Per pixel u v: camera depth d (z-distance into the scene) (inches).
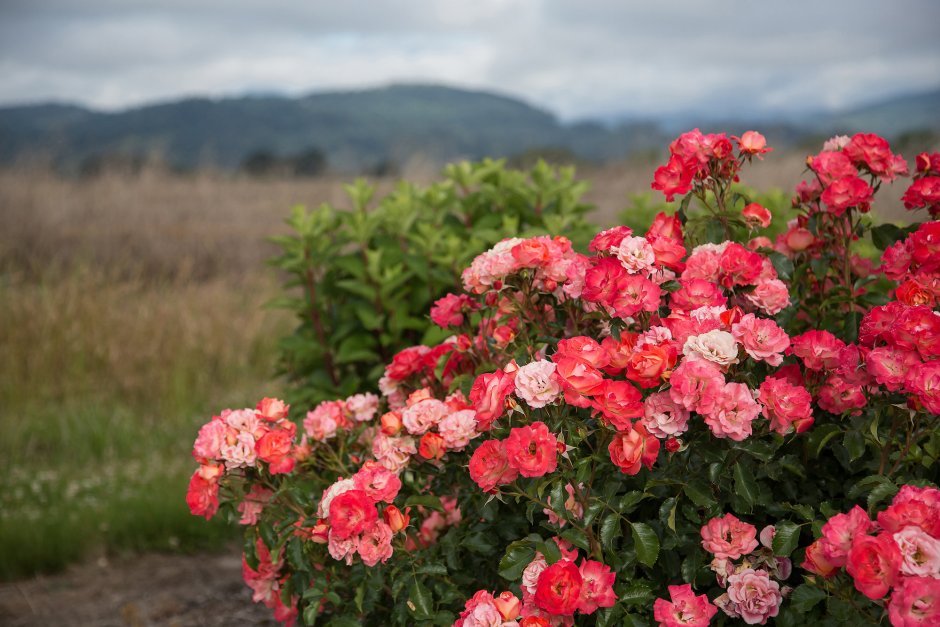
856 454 74.6
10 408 239.8
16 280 310.0
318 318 139.5
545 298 89.6
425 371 101.1
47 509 179.2
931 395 66.8
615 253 81.4
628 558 74.2
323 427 95.4
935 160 97.4
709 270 84.7
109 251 380.2
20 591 151.3
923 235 85.3
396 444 86.4
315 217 140.7
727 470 72.9
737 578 73.4
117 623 137.3
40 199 413.4
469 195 147.5
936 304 81.3
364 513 75.9
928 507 63.0
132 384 256.4
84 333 270.1
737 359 73.6
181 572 159.3
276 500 87.4
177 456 213.5
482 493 80.9
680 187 90.2
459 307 96.1
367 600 83.7
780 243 102.1
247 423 87.3
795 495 79.0
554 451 68.7
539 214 143.7
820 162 97.3
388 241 138.2
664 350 70.7
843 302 97.0
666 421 70.8
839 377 77.1
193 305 300.5
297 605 97.3
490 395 72.7
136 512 173.3
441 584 83.7
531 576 72.0
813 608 72.8
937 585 56.1
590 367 71.1
